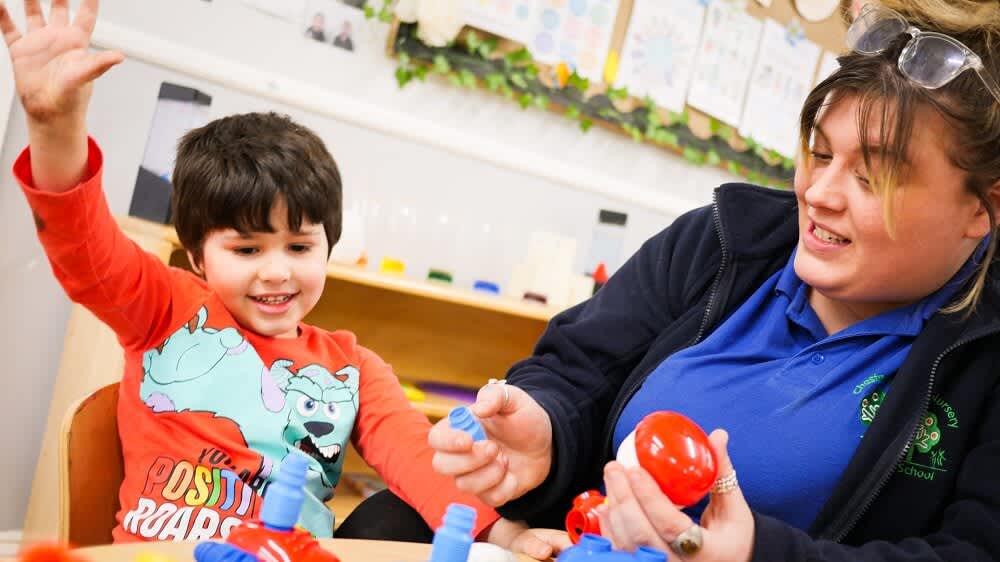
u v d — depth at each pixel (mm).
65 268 1042
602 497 865
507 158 2676
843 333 983
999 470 858
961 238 888
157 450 1103
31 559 572
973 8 884
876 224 848
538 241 2572
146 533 1039
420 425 1251
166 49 2180
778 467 937
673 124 2988
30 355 2090
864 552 764
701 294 1158
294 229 1216
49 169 965
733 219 1149
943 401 934
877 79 834
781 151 3279
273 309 1230
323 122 2396
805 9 3246
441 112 2574
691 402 1001
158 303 1168
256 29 2287
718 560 686
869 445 901
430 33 2445
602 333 1154
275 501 649
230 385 1174
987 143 812
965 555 784
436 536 604
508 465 948
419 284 2123
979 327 928
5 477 2086
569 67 2746
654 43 2912
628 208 2961
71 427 1004
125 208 2176
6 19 918
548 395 1042
